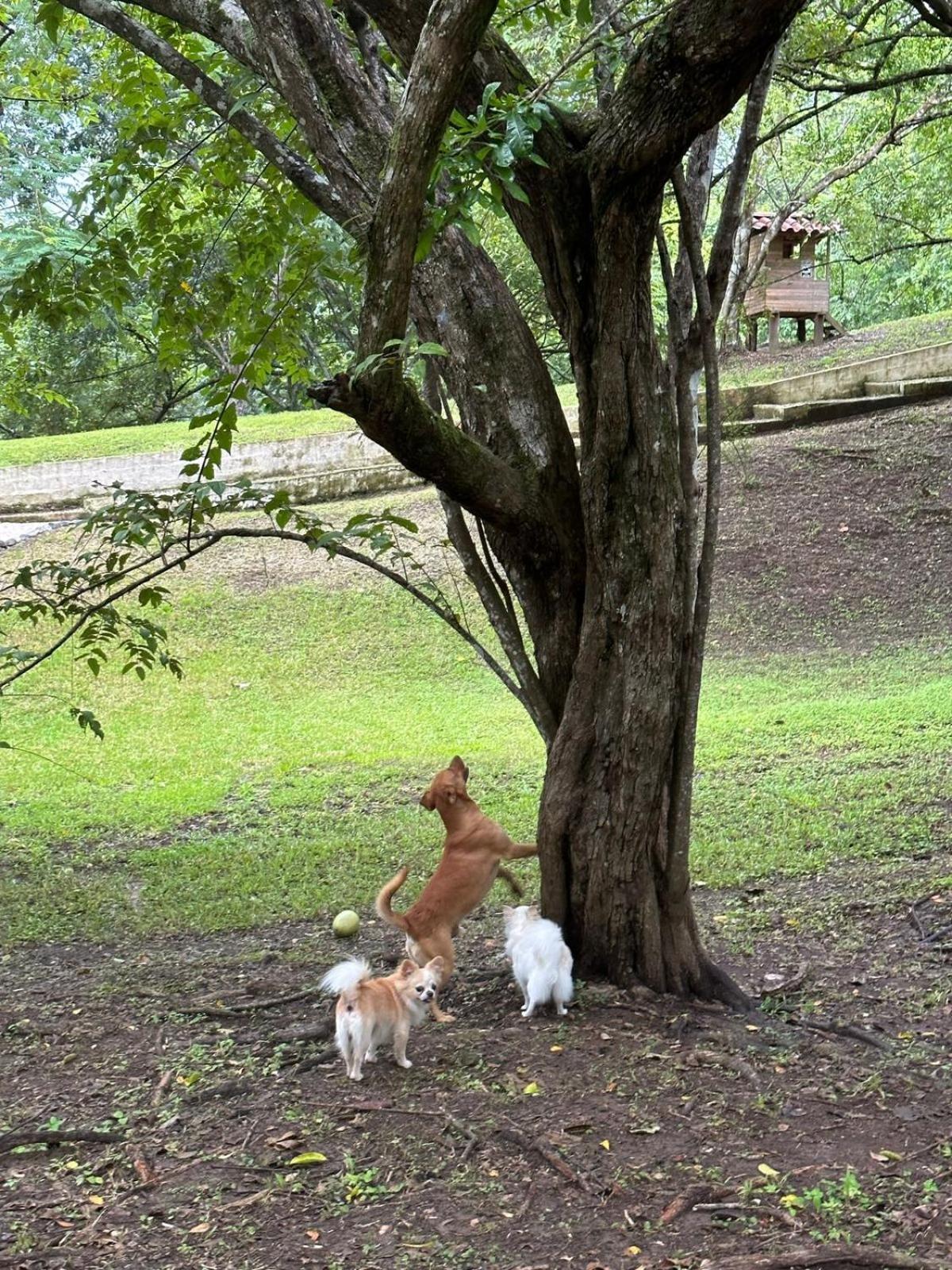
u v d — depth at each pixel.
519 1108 4.55
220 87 6.05
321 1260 3.64
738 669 13.84
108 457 20.14
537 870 8.68
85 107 10.55
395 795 10.84
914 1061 4.93
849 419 19.34
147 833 10.34
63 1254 3.74
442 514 18.17
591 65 5.82
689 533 5.50
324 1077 5.02
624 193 4.71
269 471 19.92
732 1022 5.40
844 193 16.02
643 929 5.64
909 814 8.82
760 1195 3.88
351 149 5.38
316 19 5.33
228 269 9.20
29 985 6.68
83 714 6.59
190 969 6.80
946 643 13.76
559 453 5.62
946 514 16.23
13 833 10.48
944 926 6.56
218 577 17.58
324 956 6.98
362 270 6.13
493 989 6.01
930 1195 3.83
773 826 8.85
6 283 7.60
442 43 3.99
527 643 15.05
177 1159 4.36
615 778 5.52
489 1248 3.67
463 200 4.34
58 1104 4.91
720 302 5.57
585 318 5.25
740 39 4.16
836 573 15.64
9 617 16.47
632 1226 3.74
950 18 6.80
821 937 6.70
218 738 13.10
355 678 14.73
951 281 27.89
